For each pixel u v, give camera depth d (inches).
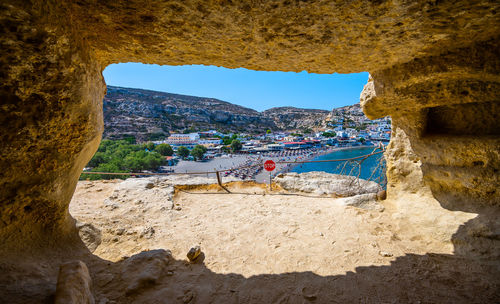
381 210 166.7
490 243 106.5
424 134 151.3
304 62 116.2
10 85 59.4
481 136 122.9
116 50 96.6
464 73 106.0
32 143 69.8
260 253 123.6
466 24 82.0
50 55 61.2
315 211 177.9
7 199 73.8
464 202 127.6
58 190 85.9
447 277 98.7
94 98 86.9
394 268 107.5
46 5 56.2
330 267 110.4
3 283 61.7
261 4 68.6
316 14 74.1
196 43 93.2
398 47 100.3
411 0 67.3
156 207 181.5
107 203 179.9
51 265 82.8
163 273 103.0
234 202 204.2
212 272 107.0
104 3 66.7
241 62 116.0
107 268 100.9
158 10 70.4
